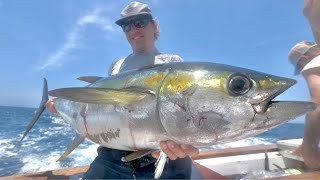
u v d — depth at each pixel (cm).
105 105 49
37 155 184
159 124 43
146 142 45
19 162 162
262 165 80
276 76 40
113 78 51
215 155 83
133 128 46
